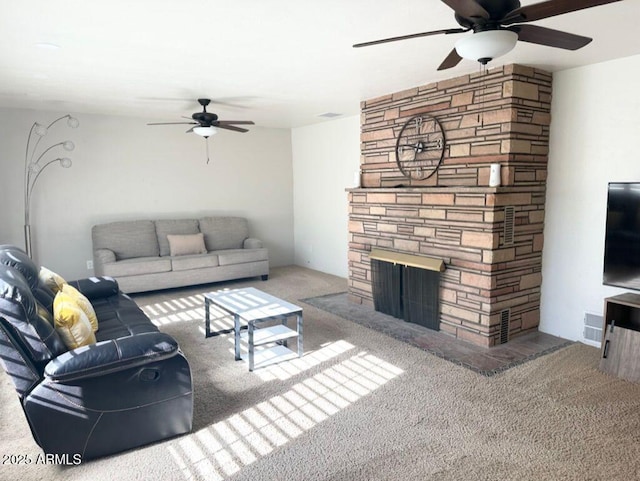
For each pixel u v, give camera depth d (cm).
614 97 346
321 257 704
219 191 684
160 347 237
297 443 241
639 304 304
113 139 594
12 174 536
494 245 362
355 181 509
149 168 623
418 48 307
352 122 612
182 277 572
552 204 392
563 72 374
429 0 228
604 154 355
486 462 223
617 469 217
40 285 309
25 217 539
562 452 231
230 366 341
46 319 248
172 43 293
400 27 267
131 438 236
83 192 580
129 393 232
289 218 759
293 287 598
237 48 306
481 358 352
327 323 442
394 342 389
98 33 272
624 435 246
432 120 416
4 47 298
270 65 350
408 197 436
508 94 354
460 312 393
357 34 279
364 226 496
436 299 411
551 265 398
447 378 318
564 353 361
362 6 235
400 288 446
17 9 234
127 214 613
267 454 232
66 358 221
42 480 212
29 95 458
